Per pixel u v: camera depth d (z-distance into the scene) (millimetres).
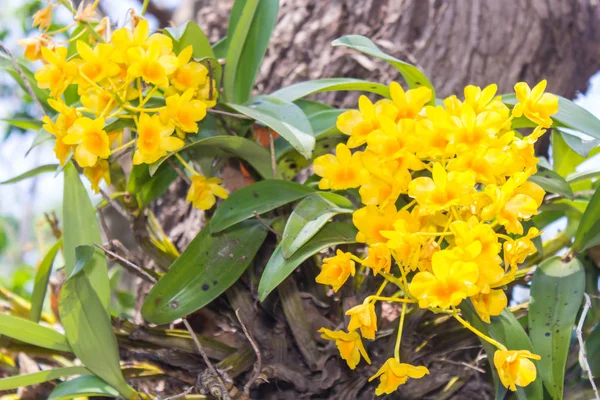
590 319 1547
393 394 1499
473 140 1341
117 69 1397
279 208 1474
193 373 1521
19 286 2215
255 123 1514
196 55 1482
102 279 1467
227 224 1416
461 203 1321
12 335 1442
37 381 1462
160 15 1989
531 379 1315
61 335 1459
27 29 2680
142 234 1526
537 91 1362
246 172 1539
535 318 1435
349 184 1368
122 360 1534
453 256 1307
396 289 1433
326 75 1714
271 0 1521
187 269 1444
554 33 1743
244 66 1510
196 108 1400
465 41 1721
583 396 1497
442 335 1489
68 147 1401
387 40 1720
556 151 1596
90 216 1461
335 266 1345
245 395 1418
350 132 1370
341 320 1494
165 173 1538
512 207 1333
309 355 1473
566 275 1454
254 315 1505
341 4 1737
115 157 1471
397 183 1352
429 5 1730
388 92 1476
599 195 1464
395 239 1322
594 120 1448
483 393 1538
